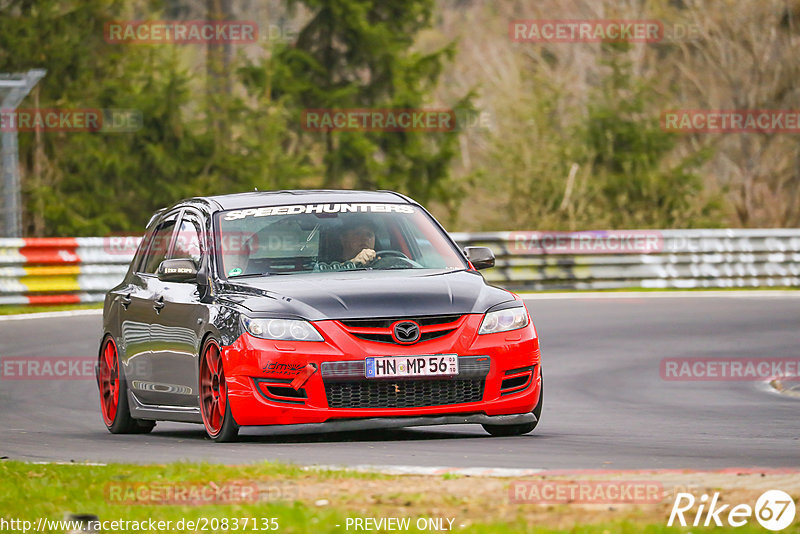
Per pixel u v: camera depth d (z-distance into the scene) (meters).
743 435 34.19
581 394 45.53
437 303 31.14
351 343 30.31
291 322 30.55
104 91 130.88
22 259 76.06
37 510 22.20
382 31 138.75
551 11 159.75
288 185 133.00
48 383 50.06
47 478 25.34
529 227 126.94
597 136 132.38
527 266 89.25
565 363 54.06
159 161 128.25
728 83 145.75
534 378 31.97
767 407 41.84
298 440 32.22
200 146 131.62
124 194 131.12
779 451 29.56
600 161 132.62
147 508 21.75
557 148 128.88
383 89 140.25
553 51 152.88
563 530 19.16
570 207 125.75
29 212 125.00
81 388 49.00
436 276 32.78
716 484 22.48
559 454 28.73
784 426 36.56
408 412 30.42
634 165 132.00
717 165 147.88
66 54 128.62
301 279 32.34
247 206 35.00
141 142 129.38
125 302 37.47
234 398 30.66
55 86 129.75
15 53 128.50
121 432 37.53
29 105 127.94
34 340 60.62
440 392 30.77
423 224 35.72
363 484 23.36
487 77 165.25
